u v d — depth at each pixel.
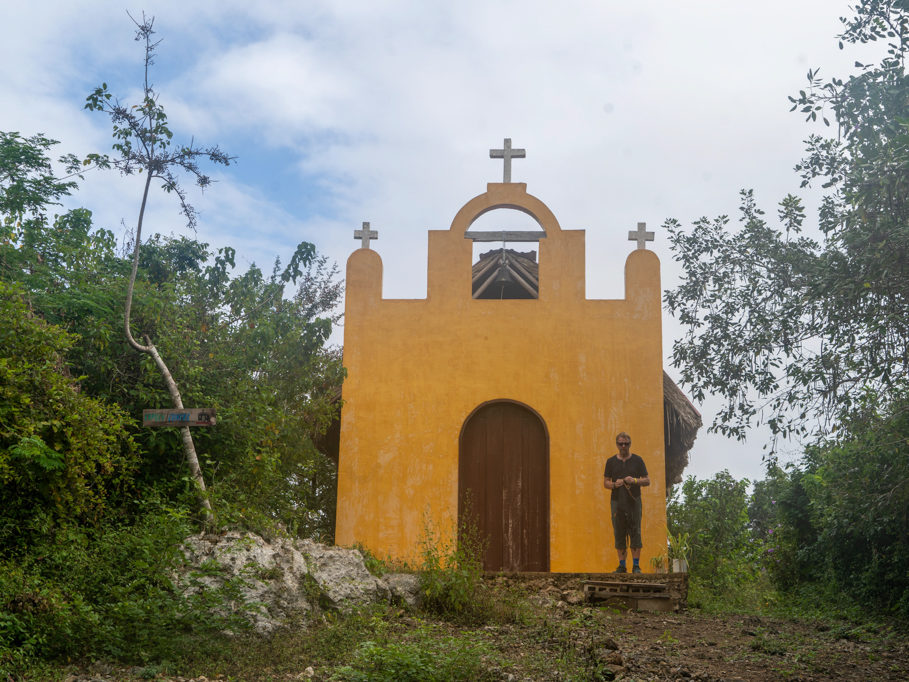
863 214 9.00
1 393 9.00
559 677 7.28
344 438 16.25
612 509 14.29
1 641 6.72
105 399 12.17
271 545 9.74
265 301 17.41
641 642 9.34
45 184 17.81
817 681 8.05
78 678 6.71
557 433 16.12
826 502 15.62
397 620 9.46
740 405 10.24
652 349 16.42
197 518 10.19
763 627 11.44
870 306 9.02
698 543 20.69
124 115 12.41
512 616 10.21
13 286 10.21
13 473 8.69
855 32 9.64
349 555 10.19
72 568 8.18
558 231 16.98
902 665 9.03
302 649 7.95
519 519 16.03
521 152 17.48
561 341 16.50
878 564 14.29
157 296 13.83
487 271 18.52
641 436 16.06
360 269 16.95
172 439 12.27
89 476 10.23
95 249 14.37
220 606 8.25
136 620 7.64
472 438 16.38
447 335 16.61
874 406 9.98
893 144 8.88
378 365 16.55
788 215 10.73
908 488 10.98
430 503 15.95
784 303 9.91
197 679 6.96
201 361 13.88
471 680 7.10
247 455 12.95
